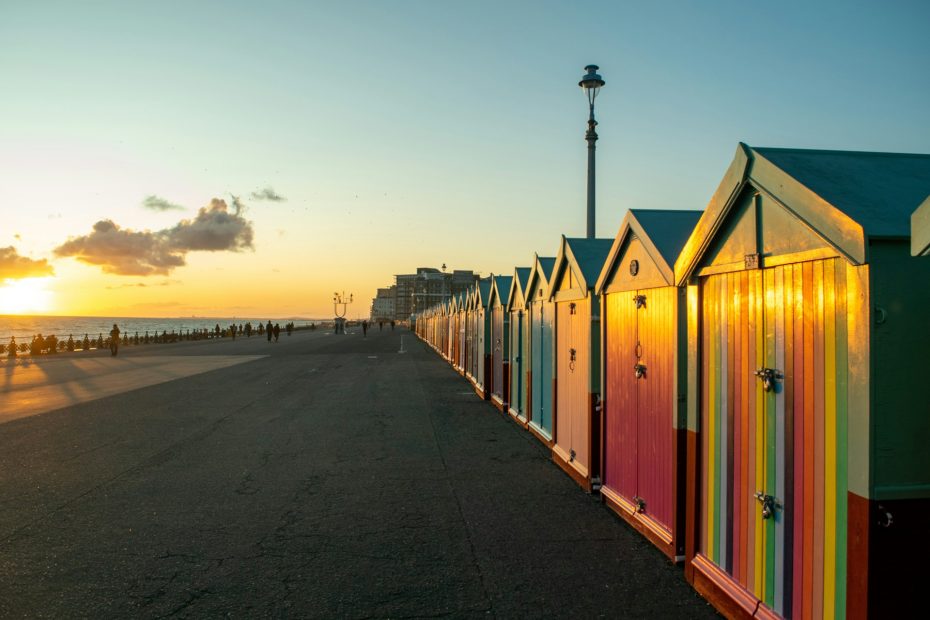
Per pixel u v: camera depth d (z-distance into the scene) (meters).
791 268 3.65
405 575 4.91
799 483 3.56
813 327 3.45
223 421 12.33
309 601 4.45
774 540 3.79
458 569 5.04
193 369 24.78
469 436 10.84
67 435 10.89
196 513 6.51
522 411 12.18
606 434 7.00
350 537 5.78
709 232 4.42
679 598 4.54
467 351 21.09
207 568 5.05
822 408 3.37
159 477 8.00
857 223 3.01
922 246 2.85
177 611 4.29
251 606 4.37
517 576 4.91
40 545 5.58
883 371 3.02
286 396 16.25
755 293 4.02
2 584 4.75
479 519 6.32
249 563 5.16
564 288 8.70
